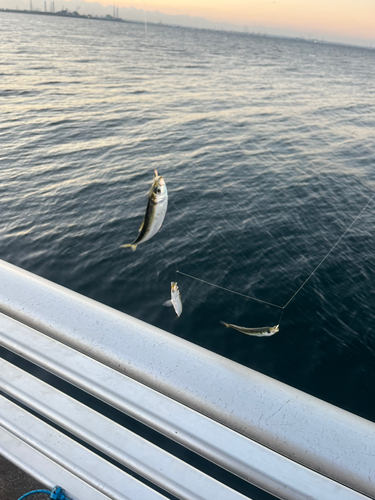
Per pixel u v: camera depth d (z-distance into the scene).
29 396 0.94
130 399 0.88
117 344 0.94
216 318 9.05
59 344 1.00
